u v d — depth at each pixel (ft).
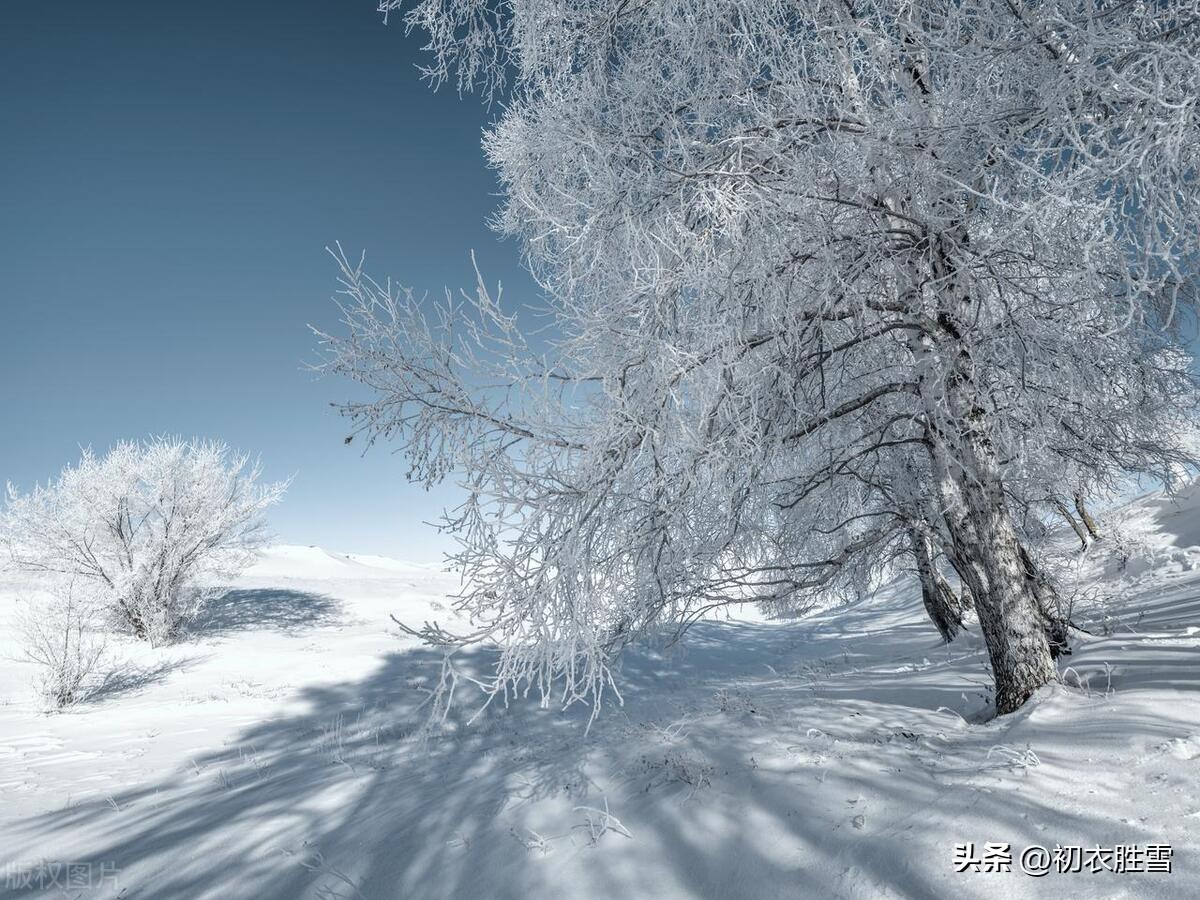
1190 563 36.76
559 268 14.73
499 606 11.33
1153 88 8.56
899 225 14.06
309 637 56.95
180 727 31.73
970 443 16.06
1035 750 11.29
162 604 53.83
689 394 11.91
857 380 17.48
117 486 53.98
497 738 24.80
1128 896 6.96
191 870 13.88
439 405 12.62
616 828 11.64
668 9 15.29
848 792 11.00
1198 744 9.96
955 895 7.67
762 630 59.47
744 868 9.48
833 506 20.89
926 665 26.81
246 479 60.90
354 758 23.48
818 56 13.43
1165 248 8.41
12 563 53.57
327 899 11.47
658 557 13.66
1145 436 20.71
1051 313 13.65
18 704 38.27
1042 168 10.57
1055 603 20.24
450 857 12.12
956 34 11.18
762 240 12.17
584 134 14.44
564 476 11.80
